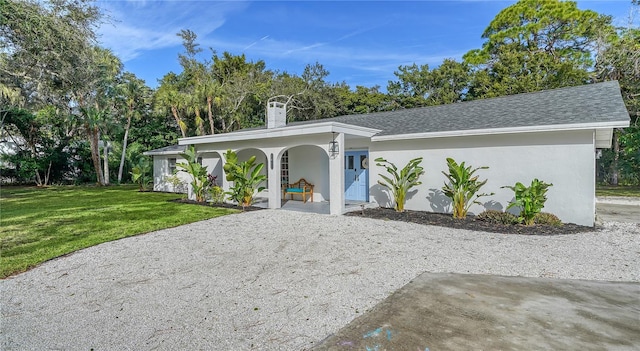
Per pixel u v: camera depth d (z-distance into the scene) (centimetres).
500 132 818
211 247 625
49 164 2314
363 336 296
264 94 2964
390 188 1064
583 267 482
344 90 3406
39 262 543
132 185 2317
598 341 282
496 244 610
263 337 304
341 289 413
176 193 1744
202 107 2355
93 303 388
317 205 1134
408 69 3102
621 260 512
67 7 1120
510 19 2416
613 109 746
